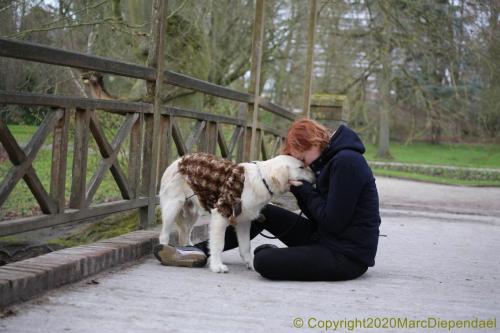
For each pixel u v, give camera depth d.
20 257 5.33
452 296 3.23
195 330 2.37
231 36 13.54
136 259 3.88
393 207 9.53
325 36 15.91
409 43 13.76
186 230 4.09
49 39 8.05
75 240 5.51
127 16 9.48
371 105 22.69
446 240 6.01
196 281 3.29
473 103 18.08
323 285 3.34
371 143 34.88
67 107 3.38
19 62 6.90
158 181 4.69
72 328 2.32
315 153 3.47
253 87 6.36
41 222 3.23
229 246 3.97
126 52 9.23
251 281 3.38
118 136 4.03
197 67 10.09
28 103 3.04
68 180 7.71
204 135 5.21
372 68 16.66
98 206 3.81
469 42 13.21
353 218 3.45
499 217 8.80
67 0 7.93
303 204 3.62
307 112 8.06
